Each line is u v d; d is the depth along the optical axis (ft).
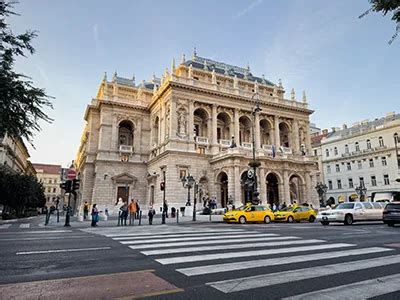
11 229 72.49
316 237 47.75
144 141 192.65
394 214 74.02
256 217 93.91
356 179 230.07
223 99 180.34
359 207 85.51
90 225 87.40
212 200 141.90
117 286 20.30
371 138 223.92
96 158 180.34
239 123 194.70
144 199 182.50
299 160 167.43
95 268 25.63
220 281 21.53
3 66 45.14
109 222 100.68
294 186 175.83
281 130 212.64
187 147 162.09
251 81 216.33
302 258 29.71
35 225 90.79
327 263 27.53
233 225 81.51
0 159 219.61
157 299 17.76
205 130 181.27
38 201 227.61
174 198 150.82
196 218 112.88
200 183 159.43
